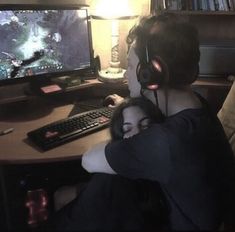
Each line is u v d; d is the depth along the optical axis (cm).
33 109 160
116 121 107
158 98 98
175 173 88
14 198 151
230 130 138
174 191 91
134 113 100
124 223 93
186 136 88
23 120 148
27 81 150
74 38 160
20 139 129
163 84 94
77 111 160
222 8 176
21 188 149
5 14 137
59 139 127
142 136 91
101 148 106
